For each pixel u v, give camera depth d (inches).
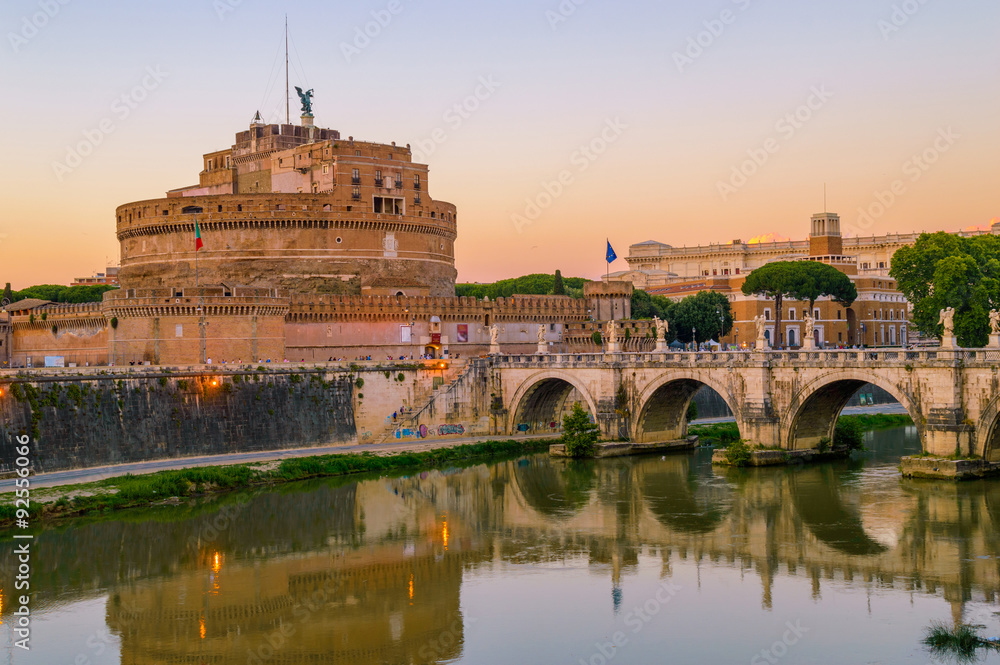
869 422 6368.1
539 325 7667.3
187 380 5034.5
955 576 3058.6
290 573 3331.7
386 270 7288.4
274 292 6107.3
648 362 5339.6
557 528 3833.7
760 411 4778.5
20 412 4350.4
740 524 3752.5
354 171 7199.8
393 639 2743.6
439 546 3629.4
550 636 2743.6
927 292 6446.9
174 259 7091.5
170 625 2878.9
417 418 5866.1
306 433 5457.7
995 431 4047.7
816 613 2827.3
